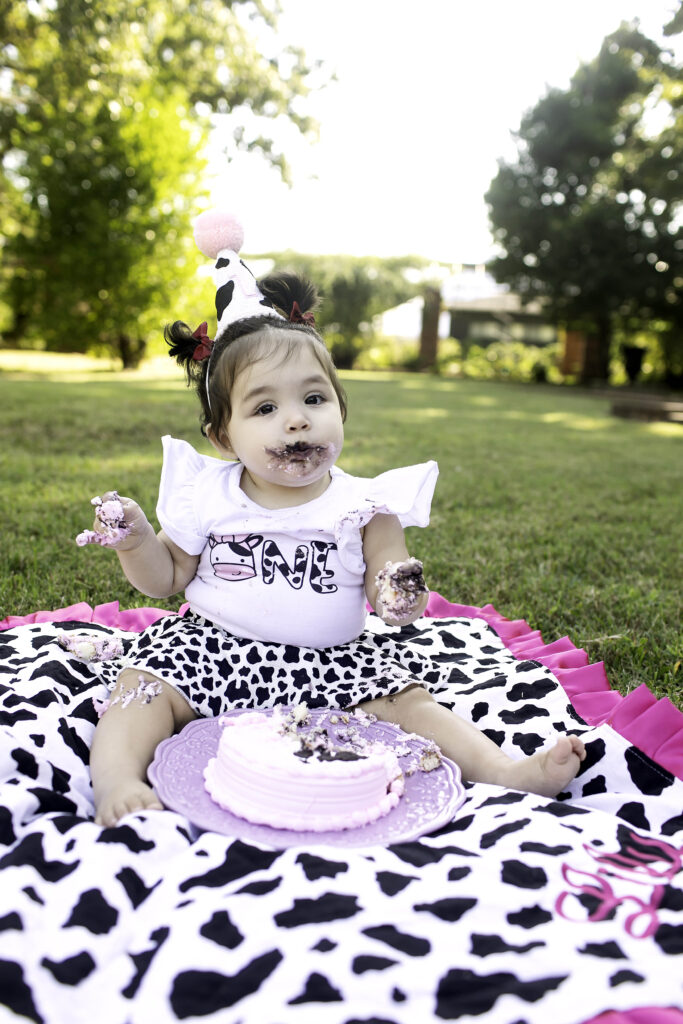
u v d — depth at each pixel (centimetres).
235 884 139
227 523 213
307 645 210
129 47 1184
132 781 170
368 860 146
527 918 135
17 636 238
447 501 562
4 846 153
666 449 978
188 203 1962
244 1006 114
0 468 595
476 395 1897
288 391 204
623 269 2248
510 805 169
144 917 135
